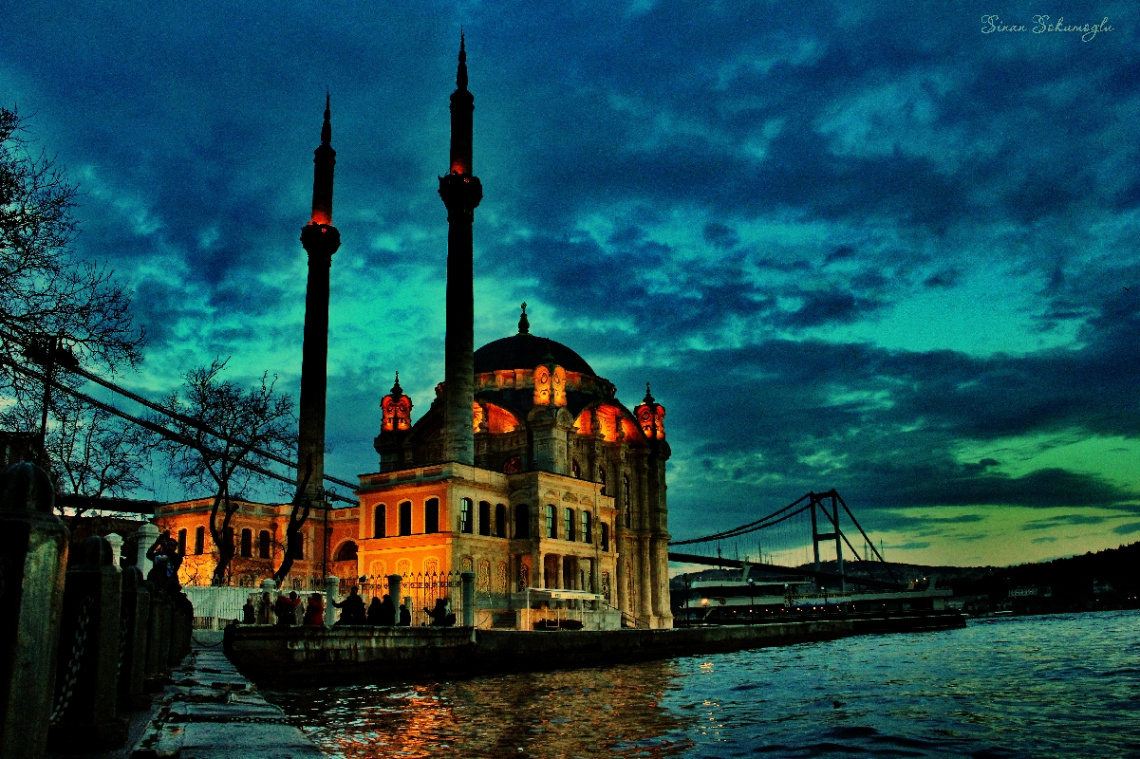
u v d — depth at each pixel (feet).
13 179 81.46
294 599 145.18
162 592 65.46
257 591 146.00
